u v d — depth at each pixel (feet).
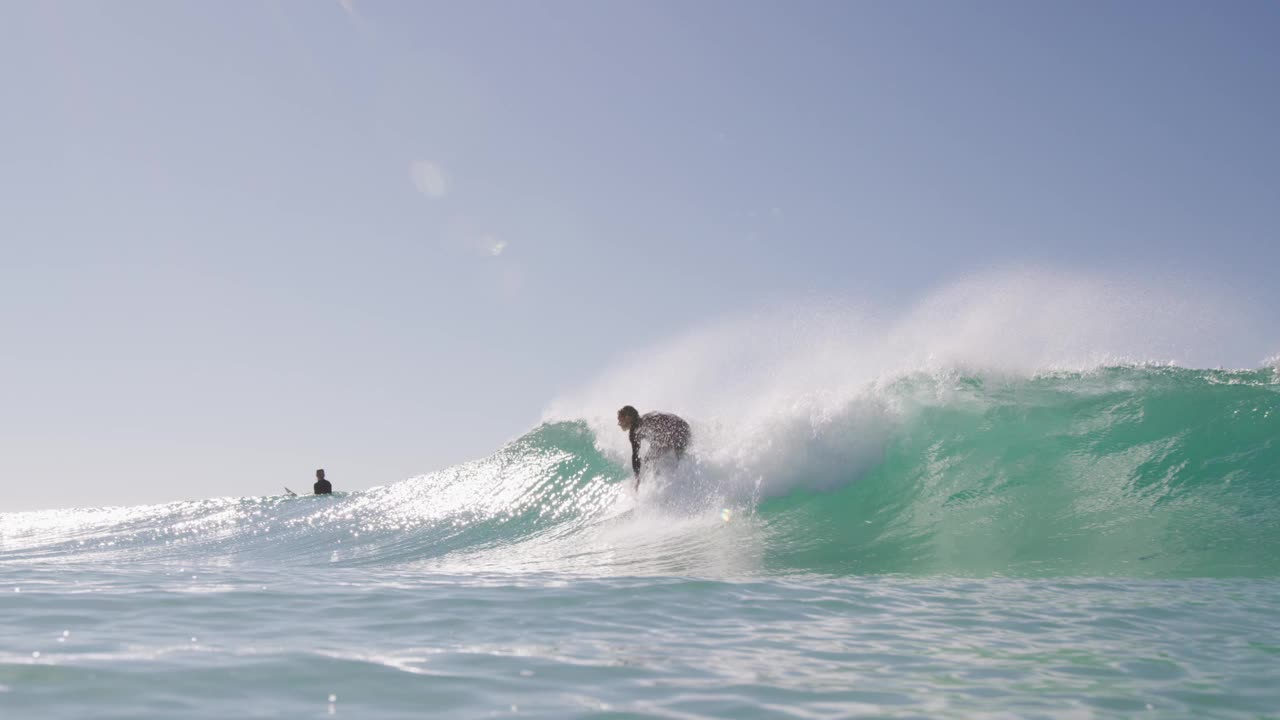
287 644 9.79
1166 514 20.76
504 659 9.33
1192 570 16.87
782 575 18.63
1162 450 23.80
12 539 42.68
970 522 22.74
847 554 21.54
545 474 38.52
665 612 12.87
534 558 25.00
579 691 8.04
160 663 8.63
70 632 10.24
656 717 7.22
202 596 13.39
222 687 7.77
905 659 9.76
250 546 35.24
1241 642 10.82
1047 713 7.57
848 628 11.76
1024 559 19.16
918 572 18.57
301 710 7.14
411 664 8.94
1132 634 11.37
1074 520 21.44
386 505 41.34
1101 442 24.88
